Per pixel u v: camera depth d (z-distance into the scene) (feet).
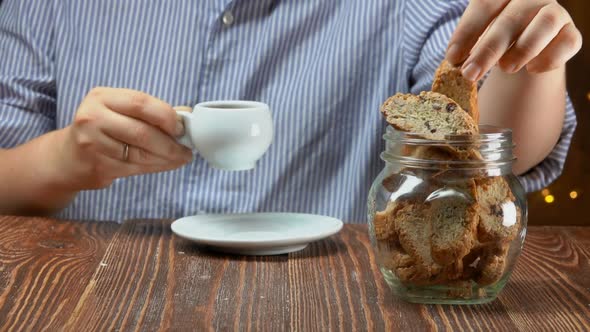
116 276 3.23
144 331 2.84
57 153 4.26
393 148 3.05
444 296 3.03
